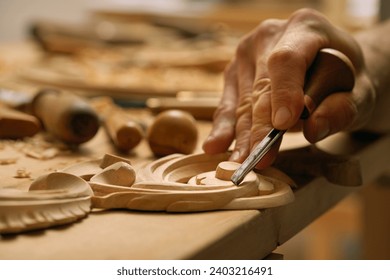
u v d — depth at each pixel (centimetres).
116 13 247
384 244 145
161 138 77
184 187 57
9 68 152
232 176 59
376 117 85
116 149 82
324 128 64
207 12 239
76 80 125
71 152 80
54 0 312
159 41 194
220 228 51
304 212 66
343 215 202
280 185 62
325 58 66
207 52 159
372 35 92
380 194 143
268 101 65
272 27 77
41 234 50
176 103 102
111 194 56
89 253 46
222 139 69
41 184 56
